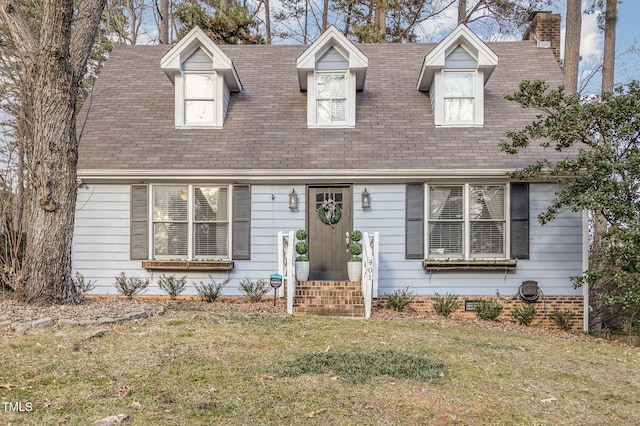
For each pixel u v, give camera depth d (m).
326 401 4.41
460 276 10.82
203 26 19.17
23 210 8.45
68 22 7.58
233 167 10.80
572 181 9.71
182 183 11.12
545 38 14.52
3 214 8.05
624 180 8.89
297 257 10.72
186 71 12.08
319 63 12.12
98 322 6.81
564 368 6.08
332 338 6.95
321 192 11.24
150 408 4.06
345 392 4.66
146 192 11.01
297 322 8.04
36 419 3.77
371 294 10.02
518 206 10.73
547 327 10.52
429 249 10.92
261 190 11.10
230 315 8.34
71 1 7.56
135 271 11.02
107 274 11.01
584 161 9.05
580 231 10.71
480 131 11.66
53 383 4.55
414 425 3.98
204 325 7.23
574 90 14.41
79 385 4.52
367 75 13.55
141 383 4.64
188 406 4.15
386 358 5.87
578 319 10.61
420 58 14.20
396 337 7.24
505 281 10.75
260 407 4.20
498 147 11.13
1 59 10.56
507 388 5.07
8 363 5.04
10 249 7.91
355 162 10.89
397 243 10.93
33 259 7.52
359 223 11.01
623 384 5.50
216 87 12.01
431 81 12.37
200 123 12.02
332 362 5.60
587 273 9.53
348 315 9.84
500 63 13.73
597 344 8.30
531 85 9.82
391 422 4.01
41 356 5.30
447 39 11.60
